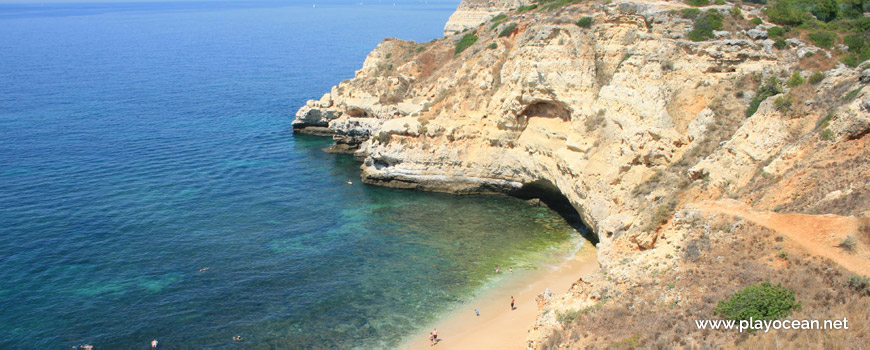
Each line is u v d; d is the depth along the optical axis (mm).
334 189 73250
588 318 32375
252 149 90625
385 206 67438
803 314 26547
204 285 48656
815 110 40688
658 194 45531
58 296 46469
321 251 55312
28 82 153625
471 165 70938
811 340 25062
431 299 47062
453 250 55562
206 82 156000
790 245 29922
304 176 78062
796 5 68250
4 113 113125
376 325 43500
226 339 41500
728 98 51281
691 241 33438
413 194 72000
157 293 47219
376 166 75062
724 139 47281
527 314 44500
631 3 62531
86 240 56625
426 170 72438
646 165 50906
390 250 55656
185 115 113875
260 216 63719
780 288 27906
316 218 63500
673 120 52219
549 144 63031
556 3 77688
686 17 58938
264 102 127875
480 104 71375
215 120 110000
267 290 48062
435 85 86000
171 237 57750
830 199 32438
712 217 33625
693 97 52938
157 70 180000
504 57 72625
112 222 61062
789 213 32219
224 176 77062
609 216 49594
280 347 40719
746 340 26406
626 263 35656
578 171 56219
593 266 51188
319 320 44000
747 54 53281
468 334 42281
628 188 50844
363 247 56312
